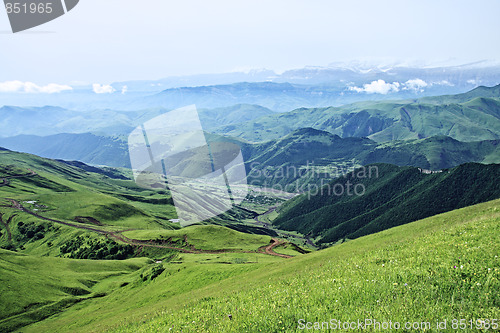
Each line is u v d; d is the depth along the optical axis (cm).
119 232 19775
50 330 7394
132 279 11156
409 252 1603
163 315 1798
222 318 1157
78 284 11094
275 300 1196
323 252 5666
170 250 15875
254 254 13725
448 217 4634
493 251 1138
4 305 8650
